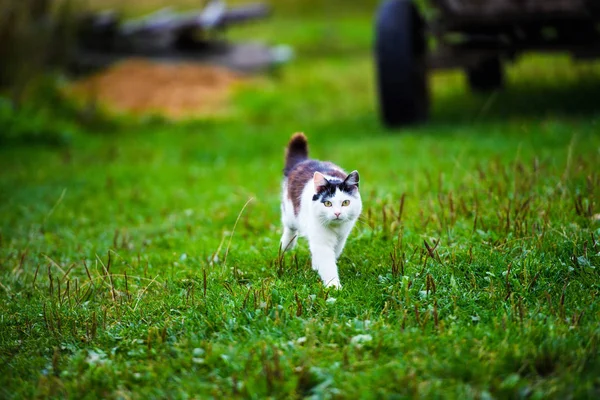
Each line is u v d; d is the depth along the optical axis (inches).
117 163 538.6
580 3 518.0
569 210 296.0
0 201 428.1
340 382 187.6
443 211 311.9
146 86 779.4
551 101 639.8
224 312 230.7
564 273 243.4
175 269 287.4
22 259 294.5
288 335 214.8
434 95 751.1
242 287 253.0
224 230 341.1
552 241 264.1
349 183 258.2
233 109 742.5
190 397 187.8
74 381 197.3
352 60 978.1
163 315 238.1
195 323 229.5
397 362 193.8
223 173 490.0
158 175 491.2
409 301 229.5
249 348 207.6
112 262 305.7
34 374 205.2
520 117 581.3
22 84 655.8
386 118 583.8
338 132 616.7
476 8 546.9
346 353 197.9
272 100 762.2
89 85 776.9
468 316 220.1
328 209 252.4
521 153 426.3
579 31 562.9
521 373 189.0
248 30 1155.3
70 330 234.2
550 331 202.5
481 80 727.7
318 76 874.8
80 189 450.3
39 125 621.0
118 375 200.5
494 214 302.5
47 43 680.4
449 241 280.2
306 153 313.7
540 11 529.3
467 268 251.1
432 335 207.9
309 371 190.1
